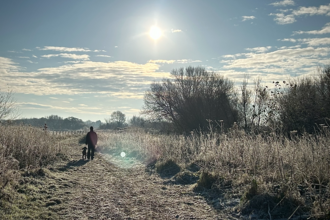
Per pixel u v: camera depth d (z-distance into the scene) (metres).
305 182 6.80
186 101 34.91
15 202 6.62
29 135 14.73
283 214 5.98
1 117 15.21
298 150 9.27
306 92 16.88
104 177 11.07
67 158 15.04
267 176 8.00
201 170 10.61
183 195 8.27
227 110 31.92
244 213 6.36
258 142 11.15
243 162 10.03
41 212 6.38
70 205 7.13
